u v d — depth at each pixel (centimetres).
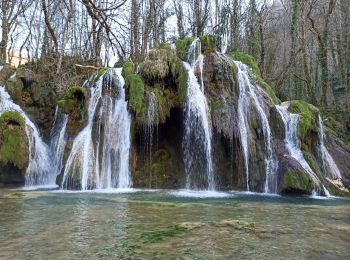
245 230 657
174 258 490
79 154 1447
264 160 1430
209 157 1463
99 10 812
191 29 3225
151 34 3055
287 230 670
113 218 754
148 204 967
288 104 1692
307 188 1304
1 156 1484
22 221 718
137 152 1549
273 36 3372
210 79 1570
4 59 2598
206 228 666
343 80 2534
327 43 2791
